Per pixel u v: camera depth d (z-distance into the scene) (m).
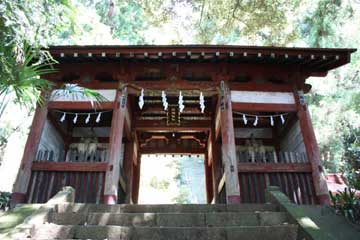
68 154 7.27
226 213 4.48
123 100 7.38
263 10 11.60
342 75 12.77
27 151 6.67
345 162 5.96
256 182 6.66
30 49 4.45
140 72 7.86
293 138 8.06
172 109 9.62
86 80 7.77
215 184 8.59
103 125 9.52
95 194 6.44
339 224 4.55
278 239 3.90
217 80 7.76
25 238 3.59
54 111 8.03
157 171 22.36
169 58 7.65
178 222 4.37
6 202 6.38
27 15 3.81
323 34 11.89
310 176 6.67
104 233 3.93
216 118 8.94
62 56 7.34
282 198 5.16
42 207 4.53
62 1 4.58
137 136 10.55
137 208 4.91
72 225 4.03
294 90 7.60
